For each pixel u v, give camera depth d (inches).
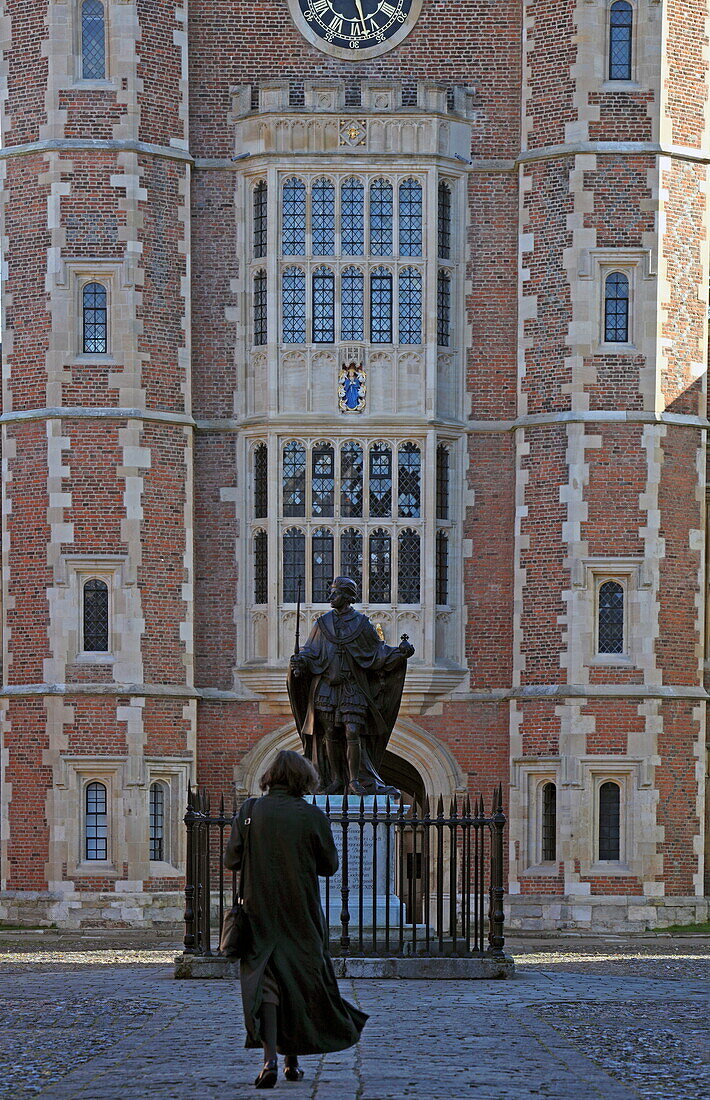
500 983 718.5
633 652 1369.3
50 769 1350.9
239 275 1439.5
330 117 1427.2
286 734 1421.0
